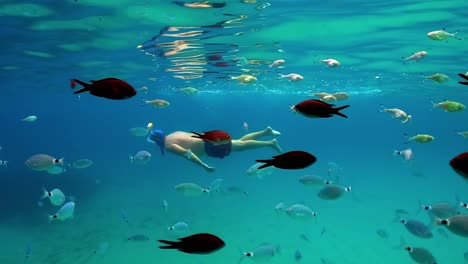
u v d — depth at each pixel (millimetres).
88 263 12375
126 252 13305
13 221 18234
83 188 26562
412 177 36406
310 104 3639
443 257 13555
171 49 17375
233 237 15578
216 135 4043
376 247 14328
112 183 30656
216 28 13703
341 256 13297
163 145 12711
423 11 11695
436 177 36594
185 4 11062
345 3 11000
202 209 20984
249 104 71625
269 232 16344
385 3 10984
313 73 24766
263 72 24750
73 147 101688
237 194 10852
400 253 13609
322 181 8320
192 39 15383
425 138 9211
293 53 18328
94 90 3195
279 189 28656
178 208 21156
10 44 15914
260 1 10766
